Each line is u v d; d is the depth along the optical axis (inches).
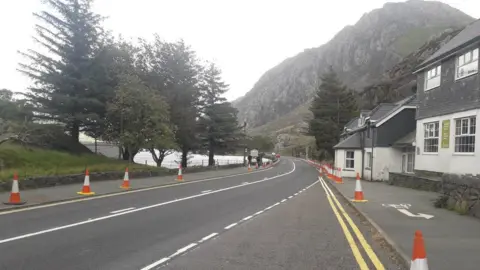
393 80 2637.8
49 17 1107.3
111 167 974.4
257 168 2032.5
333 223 440.1
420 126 924.6
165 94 1487.5
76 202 530.6
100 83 1170.0
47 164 884.0
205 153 2006.6
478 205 459.8
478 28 763.4
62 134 1163.3
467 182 490.6
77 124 1173.1
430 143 878.4
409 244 311.6
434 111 848.9
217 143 2022.6
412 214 482.6
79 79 1132.5
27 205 475.5
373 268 258.4
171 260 270.8
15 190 485.4
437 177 821.2
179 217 450.6
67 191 619.5
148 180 933.2
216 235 360.2
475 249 295.6
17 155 872.9
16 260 257.4
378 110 1378.0
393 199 657.0
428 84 888.9
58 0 1114.1
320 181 1259.2
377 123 1230.3
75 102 1115.9
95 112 1162.6
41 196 550.9
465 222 422.3
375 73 6131.9
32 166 828.0
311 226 418.3
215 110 1985.7
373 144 1239.5
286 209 557.9
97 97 1159.0
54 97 1080.2
